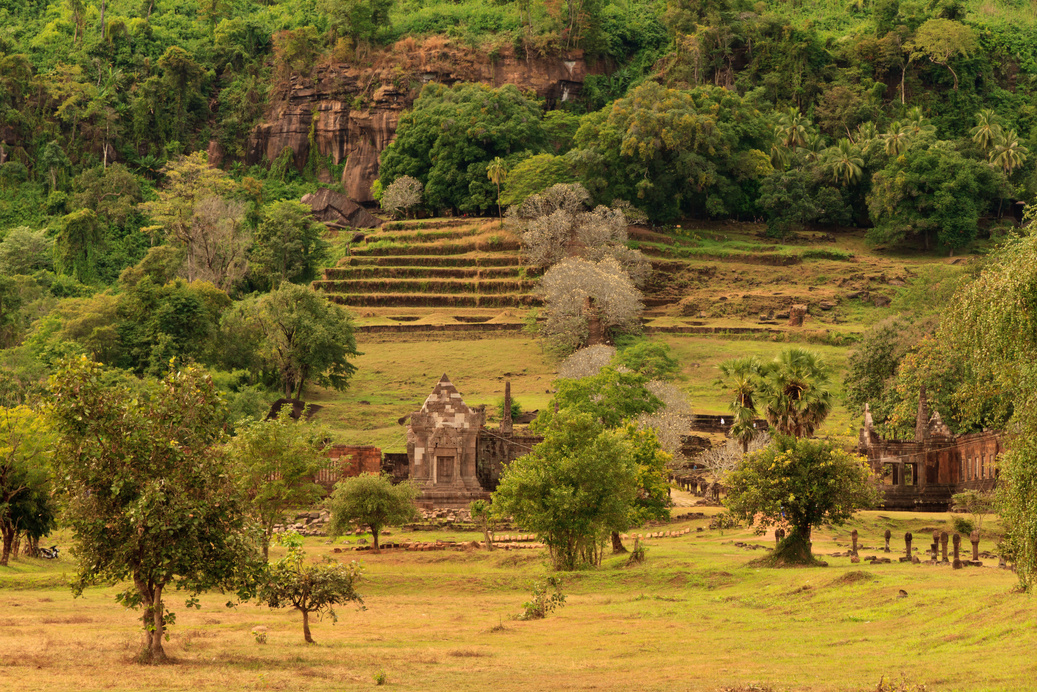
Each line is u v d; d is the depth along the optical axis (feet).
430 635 192.85
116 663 151.02
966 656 157.17
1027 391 133.28
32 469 301.43
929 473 458.91
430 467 472.03
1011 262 134.31
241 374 612.70
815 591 216.54
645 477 341.82
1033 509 132.36
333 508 340.39
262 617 218.18
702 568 260.62
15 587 255.70
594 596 245.86
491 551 329.52
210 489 155.22
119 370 569.23
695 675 149.69
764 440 447.42
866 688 138.10
